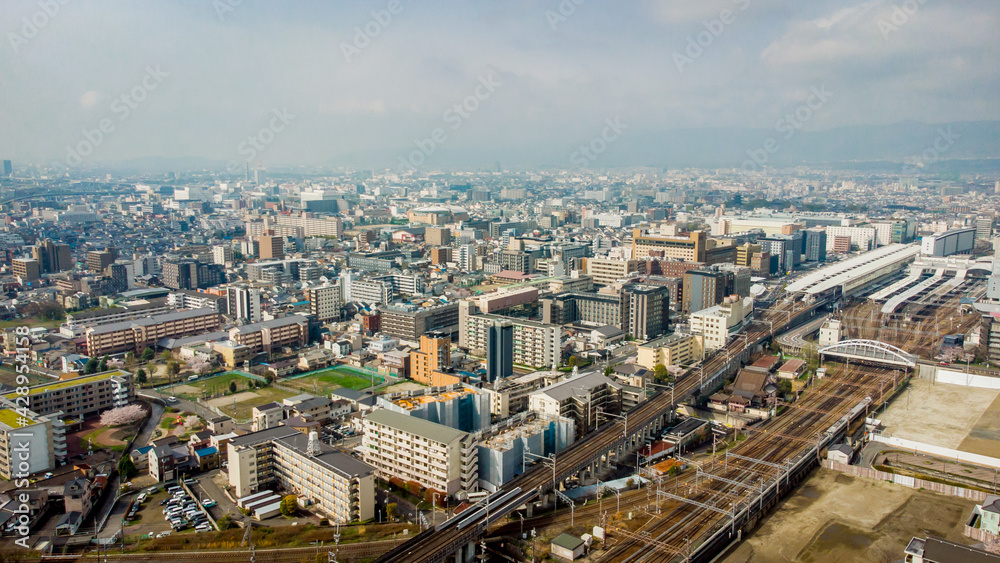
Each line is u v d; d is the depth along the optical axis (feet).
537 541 652.89
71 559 617.62
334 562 600.80
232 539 644.27
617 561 615.57
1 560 613.52
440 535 610.24
